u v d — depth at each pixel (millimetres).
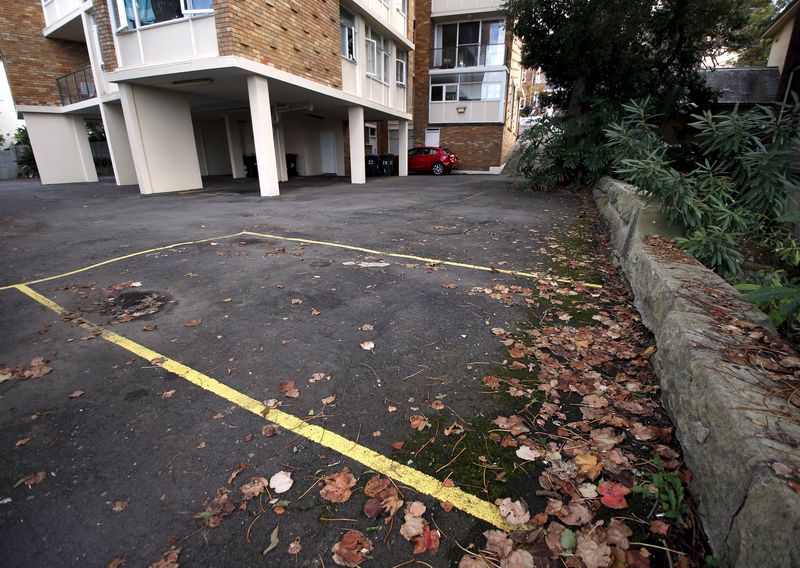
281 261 5285
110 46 10922
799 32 11898
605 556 1646
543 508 1875
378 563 1645
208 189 13656
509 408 2531
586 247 6043
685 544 1680
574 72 11281
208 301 4086
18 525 1812
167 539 1744
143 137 11805
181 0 9391
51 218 8359
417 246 6020
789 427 1527
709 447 1737
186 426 2400
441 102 24547
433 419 2445
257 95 10539
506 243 6219
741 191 4848
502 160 25172
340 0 13570
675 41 10812
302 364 3000
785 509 1242
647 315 3404
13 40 16016
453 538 1740
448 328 3510
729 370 1897
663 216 4660
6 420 2461
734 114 4770
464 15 23125
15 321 3725
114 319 3734
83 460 2160
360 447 2238
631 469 2055
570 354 3113
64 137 17750
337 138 22797
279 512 1861
